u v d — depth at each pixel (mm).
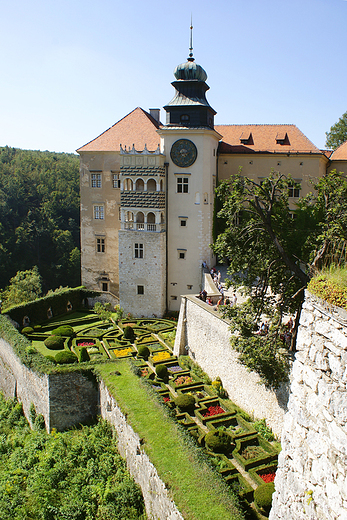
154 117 55906
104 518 18531
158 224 44656
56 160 132625
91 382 27406
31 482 21172
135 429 20188
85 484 20656
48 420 26891
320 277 9758
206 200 45219
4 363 35000
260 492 17812
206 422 24438
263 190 23781
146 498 18562
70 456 22516
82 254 53531
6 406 32344
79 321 44500
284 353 22266
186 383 29312
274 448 21625
